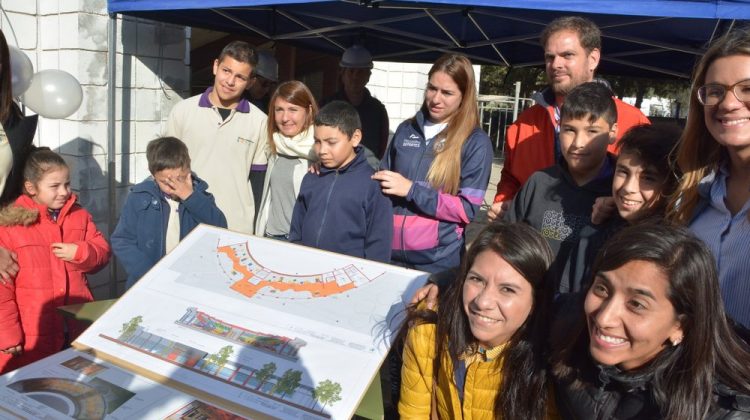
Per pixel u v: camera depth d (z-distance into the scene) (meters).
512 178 2.88
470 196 2.52
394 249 2.66
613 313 1.27
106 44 3.93
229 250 2.22
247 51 3.24
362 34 5.62
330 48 6.22
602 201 1.90
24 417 1.58
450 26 4.91
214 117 3.32
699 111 1.56
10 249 2.52
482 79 19.97
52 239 2.62
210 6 3.26
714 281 1.26
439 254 2.61
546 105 2.72
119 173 4.15
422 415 1.81
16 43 3.76
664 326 1.25
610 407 1.36
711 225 1.56
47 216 2.63
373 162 3.04
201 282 2.09
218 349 1.81
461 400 1.71
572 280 1.98
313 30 4.99
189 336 1.88
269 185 3.32
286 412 1.60
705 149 1.59
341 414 1.57
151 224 2.62
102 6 3.87
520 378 1.57
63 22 3.80
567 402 1.45
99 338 1.92
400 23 5.02
